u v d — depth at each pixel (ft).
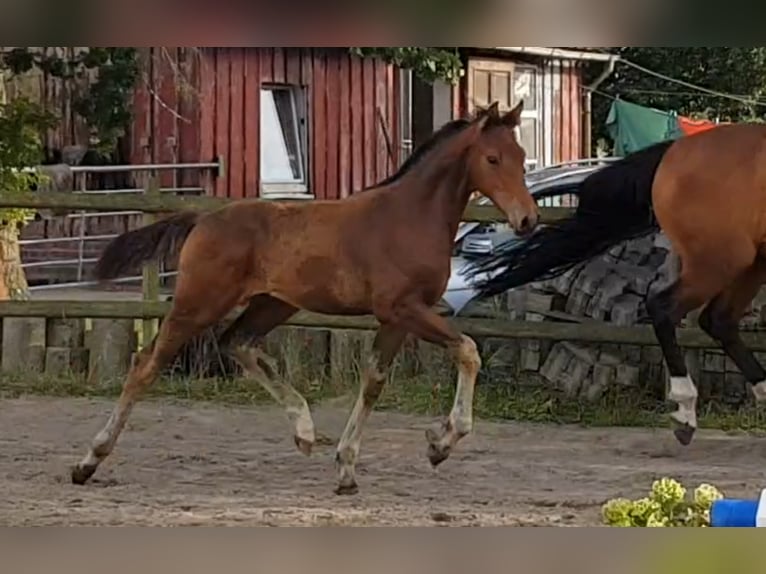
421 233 25.35
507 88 76.33
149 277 38.17
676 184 30.22
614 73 89.97
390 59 53.11
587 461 29.66
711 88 87.81
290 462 28.96
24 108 43.52
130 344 38.78
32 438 31.14
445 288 25.85
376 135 68.33
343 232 25.59
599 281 37.73
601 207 32.17
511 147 25.32
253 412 35.37
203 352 38.75
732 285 31.27
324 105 65.82
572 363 37.11
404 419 34.68
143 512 23.39
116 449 30.04
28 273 60.23
